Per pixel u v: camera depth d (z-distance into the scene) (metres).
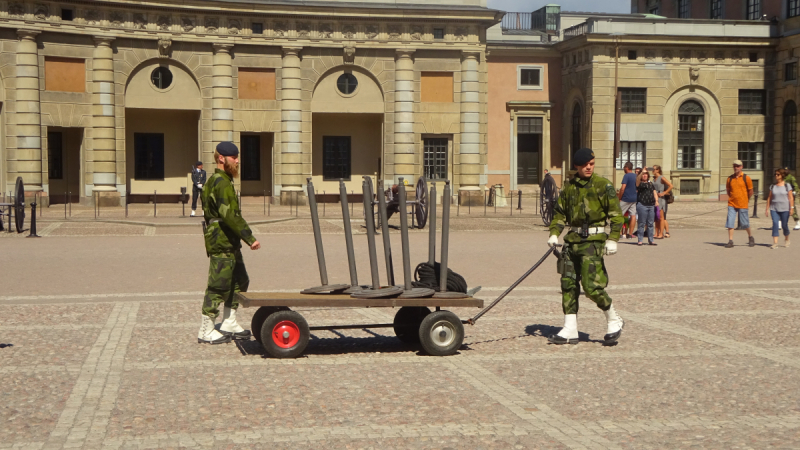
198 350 8.77
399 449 5.63
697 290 13.18
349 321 10.41
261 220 27.48
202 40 35.69
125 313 10.95
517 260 17.69
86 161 34.38
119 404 6.69
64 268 15.95
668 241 22.45
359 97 37.94
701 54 43.53
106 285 13.70
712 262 17.38
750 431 6.01
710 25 43.47
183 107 35.88
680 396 6.95
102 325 10.09
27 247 19.97
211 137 36.25
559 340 9.10
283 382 7.45
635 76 42.88
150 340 9.24
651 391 7.11
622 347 8.93
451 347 8.56
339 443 5.75
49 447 5.64
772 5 44.88
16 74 32.59
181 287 13.50
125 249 19.58
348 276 15.01
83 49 33.97
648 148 43.28
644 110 43.22
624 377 7.61
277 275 15.09
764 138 44.47
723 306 11.58
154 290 13.17
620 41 42.12
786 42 43.22
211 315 9.08
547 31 49.16
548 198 26.91
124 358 8.34
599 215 9.04
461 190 38.62
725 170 44.09
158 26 35.03
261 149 40.09
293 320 8.45
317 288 8.88
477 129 38.75
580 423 6.20
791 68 43.28
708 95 43.84
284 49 36.78
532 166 46.19
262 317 9.05
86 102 34.16
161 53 35.16
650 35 42.41
